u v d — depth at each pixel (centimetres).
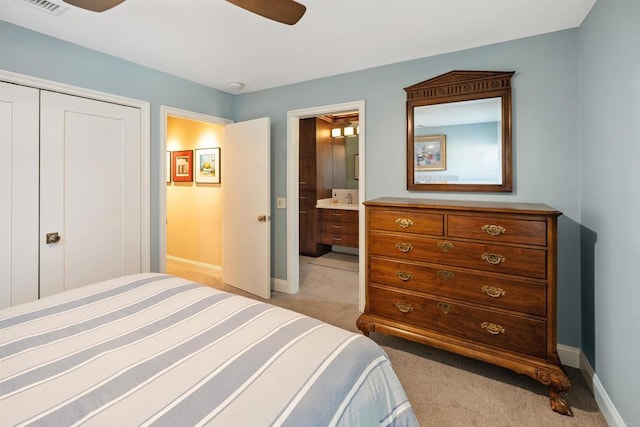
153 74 285
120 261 265
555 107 216
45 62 220
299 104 327
